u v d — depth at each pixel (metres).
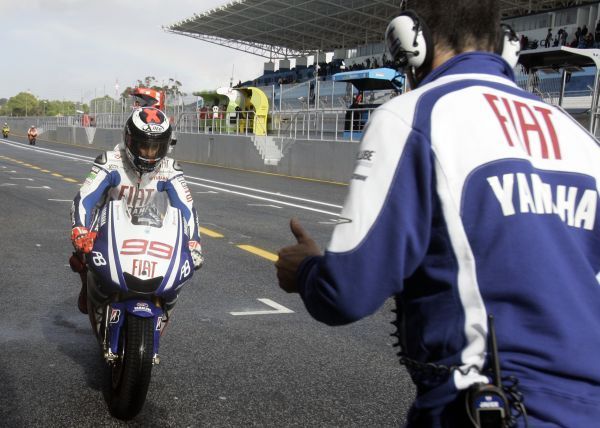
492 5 1.55
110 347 3.25
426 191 1.34
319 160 21.86
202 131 32.69
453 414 1.33
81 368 4.06
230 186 17.39
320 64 39.75
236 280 6.55
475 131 1.37
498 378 1.29
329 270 1.37
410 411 1.46
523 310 1.31
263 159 25.39
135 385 3.16
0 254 7.44
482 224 1.32
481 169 1.34
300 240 1.60
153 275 3.24
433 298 1.39
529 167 1.37
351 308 1.36
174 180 3.82
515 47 1.74
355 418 3.45
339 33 39.06
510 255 1.30
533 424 1.28
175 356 4.33
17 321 5.00
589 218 1.41
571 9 25.44
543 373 1.31
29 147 37.91
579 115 16.14
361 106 22.27
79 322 5.04
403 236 1.33
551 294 1.30
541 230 1.33
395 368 4.21
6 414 3.38
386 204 1.35
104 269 3.23
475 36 1.55
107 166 3.69
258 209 12.39
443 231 1.34
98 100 46.62
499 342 1.31
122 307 3.31
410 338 1.44
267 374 4.05
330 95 30.19
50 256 7.45
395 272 1.34
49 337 4.64
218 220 10.72
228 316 5.31
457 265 1.33
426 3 1.57
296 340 4.74
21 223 9.79
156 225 3.45
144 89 15.09
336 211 12.37
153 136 3.45
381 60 34.81
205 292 6.04
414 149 1.36
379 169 1.37
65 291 5.93
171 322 5.09
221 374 4.03
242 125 30.00
